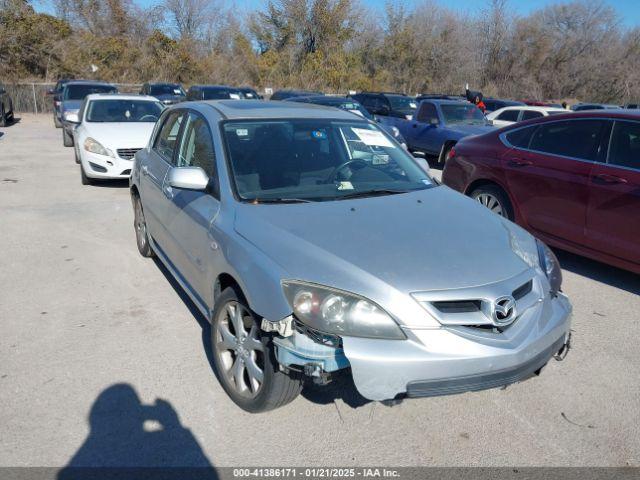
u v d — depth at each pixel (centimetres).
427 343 274
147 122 1071
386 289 279
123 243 657
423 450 305
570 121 590
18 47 3020
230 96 2059
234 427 320
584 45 4500
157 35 3869
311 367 278
